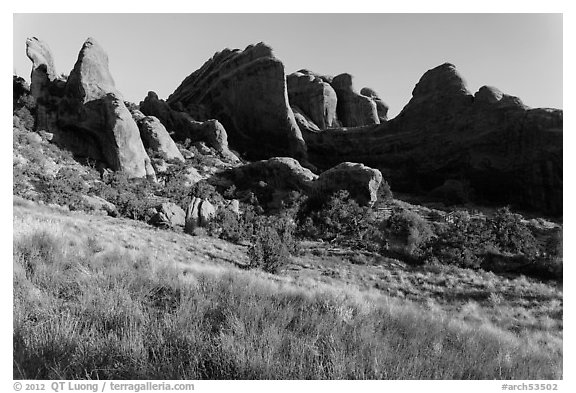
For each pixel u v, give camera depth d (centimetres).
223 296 515
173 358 337
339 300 582
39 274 487
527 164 4134
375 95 8756
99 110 4288
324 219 3003
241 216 3120
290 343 388
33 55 4741
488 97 4669
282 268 1642
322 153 5931
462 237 2244
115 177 3878
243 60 6347
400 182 5075
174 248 1711
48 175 3131
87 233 1307
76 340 339
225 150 5681
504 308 1242
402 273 1808
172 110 6056
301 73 7669
